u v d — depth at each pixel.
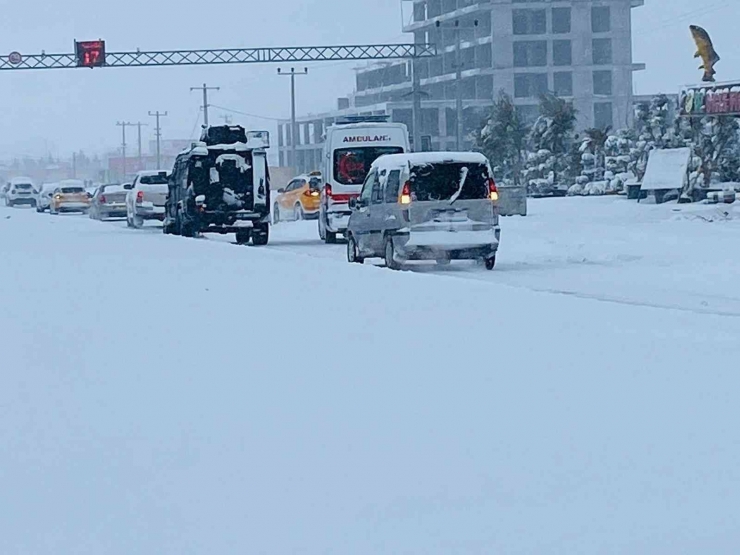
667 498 5.96
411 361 9.66
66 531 5.63
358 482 6.29
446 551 5.28
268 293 15.16
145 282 17.23
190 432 7.39
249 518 5.76
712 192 43.25
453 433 7.23
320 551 5.30
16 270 20.17
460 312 12.78
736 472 6.36
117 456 6.89
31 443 7.22
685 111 43.62
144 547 5.39
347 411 7.86
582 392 8.30
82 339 11.33
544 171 62.75
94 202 50.56
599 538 5.43
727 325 11.70
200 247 25.80
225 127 30.91
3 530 5.67
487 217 21.56
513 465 6.55
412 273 18.11
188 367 9.61
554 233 30.36
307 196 42.38
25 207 80.81
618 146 59.00
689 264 21.27
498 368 9.27
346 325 11.86
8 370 9.66
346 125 30.64
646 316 12.45
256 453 6.88
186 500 6.05
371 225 22.77
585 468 6.47
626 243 26.53
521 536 5.46
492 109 71.56
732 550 5.28
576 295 16.75
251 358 9.97
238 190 30.84
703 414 7.60
